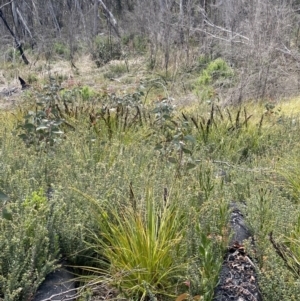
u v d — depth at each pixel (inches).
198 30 610.2
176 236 108.0
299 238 113.1
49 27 959.6
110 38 749.3
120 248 105.1
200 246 99.9
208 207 119.8
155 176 137.4
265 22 436.1
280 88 404.5
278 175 165.6
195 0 697.6
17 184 127.3
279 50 446.9
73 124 209.9
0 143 179.0
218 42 605.9
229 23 582.6
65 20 891.4
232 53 508.1
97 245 108.9
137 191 127.2
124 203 122.0
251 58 414.3
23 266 95.2
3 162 144.3
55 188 130.0
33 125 169.2
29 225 104.5
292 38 529.0
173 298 99.7
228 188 148.2
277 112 289.3
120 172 140.0
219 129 227.3
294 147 196.1
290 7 523.2
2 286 91.9
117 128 210.1
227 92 389.7
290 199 149.3
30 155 161.2
